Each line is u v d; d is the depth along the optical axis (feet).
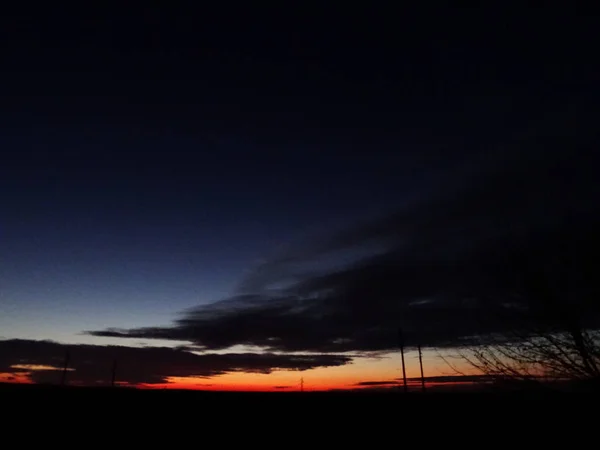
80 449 52.60
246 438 58.75
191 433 60.80
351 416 63.93
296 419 65.57
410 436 51.65
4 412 64.80
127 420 65.41
